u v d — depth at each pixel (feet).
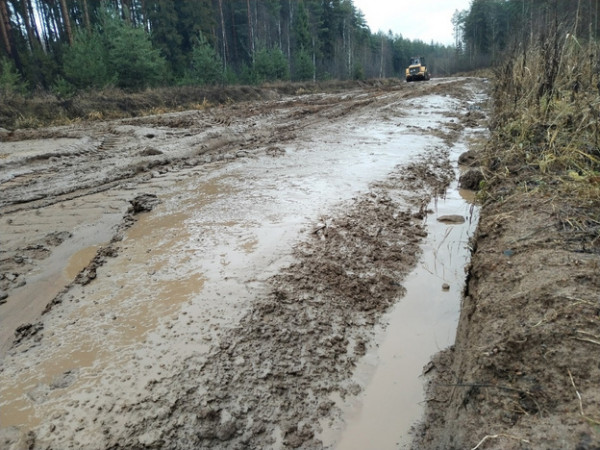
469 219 15.20
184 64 88.74
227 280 10.64
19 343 8.62
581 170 12.95
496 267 9.25
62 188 18.93
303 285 10.45
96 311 9.56
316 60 133.08
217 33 116.16
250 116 41.68
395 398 7.48
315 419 7.00
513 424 5.39
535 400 5.58
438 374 8.00
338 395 7.52
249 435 6.57
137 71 59.47
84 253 12.75
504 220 11.53
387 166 21.85
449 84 76.02
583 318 6.54
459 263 12.18
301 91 80.38
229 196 17.39
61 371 7.75
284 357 8.14
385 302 10.34
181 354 8.04
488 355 6.63
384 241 13.25
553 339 6.33
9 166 22.48
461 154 24.95
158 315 9.29
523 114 19.17
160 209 16.19
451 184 19.58
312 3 140.67
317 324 9.16
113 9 65.62
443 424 6.73
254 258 11.78
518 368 6.19
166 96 55.21
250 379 7.54
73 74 53.93
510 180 15.08
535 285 7.80
